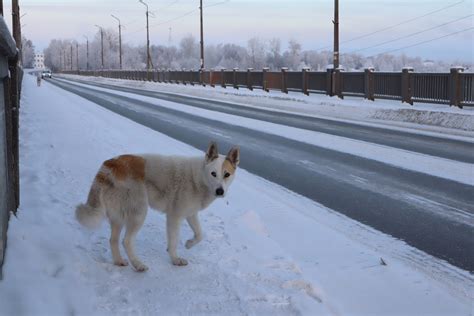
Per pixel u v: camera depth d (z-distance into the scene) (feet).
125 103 96.37
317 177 32.24
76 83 236.02
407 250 19.84
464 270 17.99
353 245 20.13
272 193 28.25
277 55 389.60
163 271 16.47
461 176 32.24
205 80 153.99
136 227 16.31
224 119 66.59
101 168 16.15
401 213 24.62
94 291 14.80
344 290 16.15
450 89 63.00
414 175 32.65
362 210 25.13
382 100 77.87
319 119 66.95
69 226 19.85
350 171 33.99
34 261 15.64
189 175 16.46
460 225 22.84
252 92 111.86
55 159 33.42
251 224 21.66
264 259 17.70
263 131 54.24
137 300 14.52
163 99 109.29
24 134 43.93
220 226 21.12
